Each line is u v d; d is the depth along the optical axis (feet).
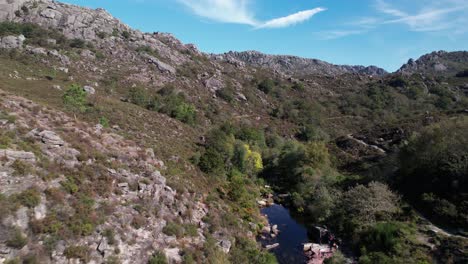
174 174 138.51
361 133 326.65
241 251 116.57
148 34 560.20
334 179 207.82
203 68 480.23
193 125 288.30
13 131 96.48
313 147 249.75
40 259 71.82
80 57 361.10
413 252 114.52
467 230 126.52
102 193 96.32
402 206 150.82
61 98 206.18
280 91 488.85
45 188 84.79
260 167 248.73
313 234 151.12
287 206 196.54
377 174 200.34
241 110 397.19
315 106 446.19
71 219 82.69
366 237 131.95
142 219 97.86
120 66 381.40
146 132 204.74
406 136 280.51
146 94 312.50
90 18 465.06
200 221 120.37
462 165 152.97
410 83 545.03
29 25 381.60
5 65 270.67
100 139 127.54
